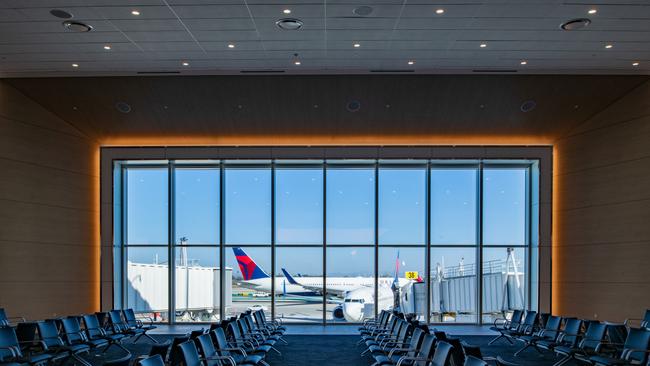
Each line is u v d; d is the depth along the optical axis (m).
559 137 13.62
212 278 14.72
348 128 13.34
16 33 9.13
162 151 14.03
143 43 9.67
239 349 7.70
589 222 12.84
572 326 9.65
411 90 12.03
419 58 10.54
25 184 12.37
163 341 11.88
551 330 10.05
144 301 14.59
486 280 14.54
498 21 8.64
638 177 11.81
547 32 9.13
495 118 12.91
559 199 13.67
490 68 11.14
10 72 11.37
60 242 12.99
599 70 11.25
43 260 12.60
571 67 11.07
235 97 12.31
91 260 13.73
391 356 7.73
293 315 14.53
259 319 11.05
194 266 14.75
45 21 8.61
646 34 9.20
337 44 9.75
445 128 13.27
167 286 14.56
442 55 10.36
